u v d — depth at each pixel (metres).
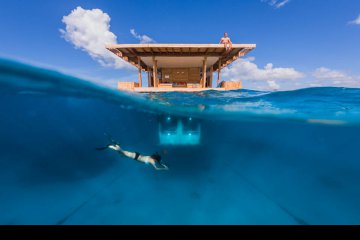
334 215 3.60
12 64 4.35
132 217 3.51
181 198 4.27
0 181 5.32
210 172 6.10
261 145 12.19
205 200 4.21
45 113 9.83
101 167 6.54
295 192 4.73
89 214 3.60
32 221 3.34
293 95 8.10
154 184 5.07
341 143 10.90
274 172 6.30
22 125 9.47
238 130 15.35
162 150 8.77
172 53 20.34
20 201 4.09
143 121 13.59
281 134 12.97
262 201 4.16
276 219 3.48
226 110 8.80
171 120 9.25
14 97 7.50
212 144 10.88
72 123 11.91
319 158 9.21
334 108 7.50
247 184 5.14
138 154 5.30
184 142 9.32
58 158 8.10
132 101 8.82
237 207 3.91
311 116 7.89
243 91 13.47
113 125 13.79
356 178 5.79
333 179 5.64
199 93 13.09
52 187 4.89
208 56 20.53
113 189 4.75
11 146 9.13
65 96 7.83
